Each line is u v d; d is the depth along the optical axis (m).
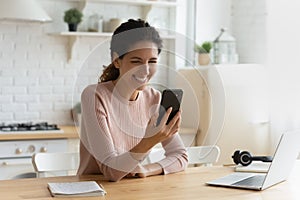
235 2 5.38
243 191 2.23
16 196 2.08
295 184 2.38
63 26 4.82
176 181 2.40
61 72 4.83
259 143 4.84
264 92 4.84
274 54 4.78
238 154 2.77
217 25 5.38
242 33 5.28
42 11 4.36
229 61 5.11
